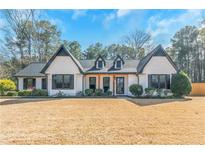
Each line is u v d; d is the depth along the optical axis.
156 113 11.91
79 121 9.62
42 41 37.03
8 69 36.59
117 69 25.38
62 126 8.59
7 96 23.59
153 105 15.64
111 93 24.34
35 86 27.73
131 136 7.11
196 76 35.44
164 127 8.38
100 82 25.48
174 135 7.22
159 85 23.67
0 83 24.70
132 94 23.64
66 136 7.12
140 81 23.81
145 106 15.05
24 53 36.75
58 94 23.70
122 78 25.42
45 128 8.23
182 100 19.70
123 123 9.16
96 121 9.60
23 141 6.60
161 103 17.08
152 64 23.64
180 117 10.57
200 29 34.91
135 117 10.60
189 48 35.84
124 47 37.03
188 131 7.74
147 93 22.88
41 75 27.28
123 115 11.24
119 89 25.41
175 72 23.50
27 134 7.37
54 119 10.11
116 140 6.70
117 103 17.00
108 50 37.81
